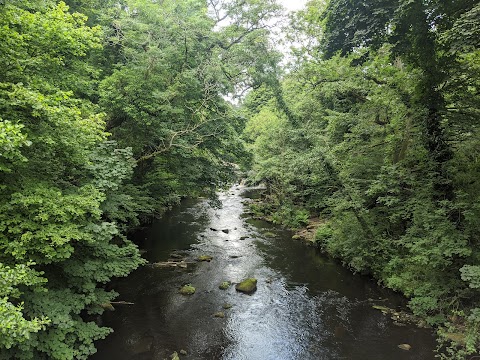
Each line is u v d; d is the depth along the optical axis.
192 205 29.61
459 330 9.10
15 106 6.33
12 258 6.01
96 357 8.30
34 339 5.84
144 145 13.87
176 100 13.88
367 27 10.93
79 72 11.20
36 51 7.57
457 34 8.03
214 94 14.88
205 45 15.72
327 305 11.70
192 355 8.70
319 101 21.59
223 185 17.70
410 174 12.42
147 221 20.50
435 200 11.19
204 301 11.73
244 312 11.11
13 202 5.81
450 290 10.12
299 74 18.55
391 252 13.00
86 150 8.23
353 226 14.41
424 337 9.48
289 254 17.06
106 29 13.31
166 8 14.54
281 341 9.49
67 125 6.81
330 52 12.98
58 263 7.55
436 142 11.62
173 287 12.68
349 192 14.10
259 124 29.53
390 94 13.59
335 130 18.34
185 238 19.19
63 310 6.67
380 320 10.59
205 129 14.83
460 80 10.86
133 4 13.45
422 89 11.55
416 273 11.03
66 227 6.33
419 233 11.38
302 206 24.38
